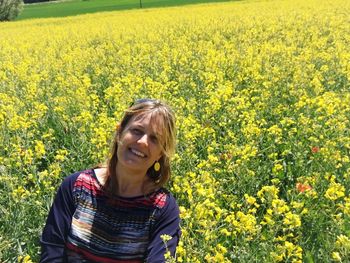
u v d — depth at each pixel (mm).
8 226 1676
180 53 4453
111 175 1202
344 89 3057
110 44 5645
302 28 6234
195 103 2768
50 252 1189
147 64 4316
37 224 1740
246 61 3871
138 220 1179
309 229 1656
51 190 1816
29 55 5473
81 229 1183
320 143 2164
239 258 1425
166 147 1200
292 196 1757
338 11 8375
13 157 1994
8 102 3000
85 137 2260
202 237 1433
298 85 3049
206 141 2330
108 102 3055
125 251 1166
